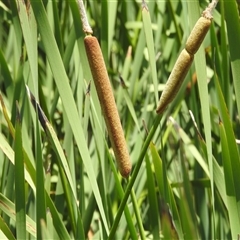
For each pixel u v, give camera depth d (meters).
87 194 1.44
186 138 1.34
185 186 1.20
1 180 1.21
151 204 1.13
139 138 1.39
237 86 1.08
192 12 1.09
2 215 1.22
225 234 1.28
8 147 1.09
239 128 1.43
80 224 1.06
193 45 0.83
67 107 1.00
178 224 1.11
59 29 1.22
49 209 1.01
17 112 0.94
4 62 1.29
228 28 1.06
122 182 1.35
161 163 1.12
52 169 1.45
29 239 1.18
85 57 1.15
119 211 0.93
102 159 1.15
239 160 1.06
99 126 1.11
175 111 1.44
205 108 1.04
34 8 0.98
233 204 1.07
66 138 1.22
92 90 1.16
